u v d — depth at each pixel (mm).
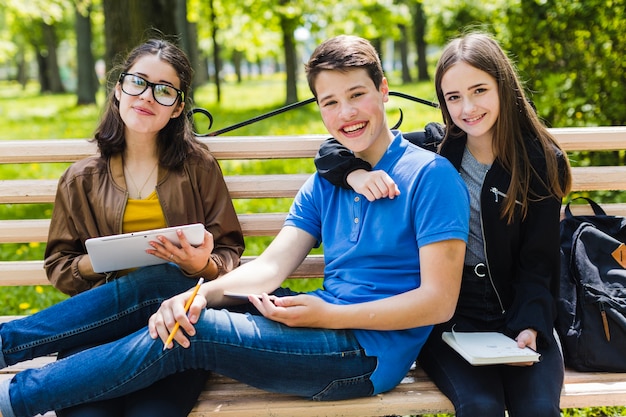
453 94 2410
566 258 2566
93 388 2037
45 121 15750
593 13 4969
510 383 2199
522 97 2430
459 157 2520
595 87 5062
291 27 16688
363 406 2166
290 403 2188
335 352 2129
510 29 5586
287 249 2436
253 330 2104
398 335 2188
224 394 2260
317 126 11531
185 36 15406
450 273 2133
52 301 4383
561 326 2439
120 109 2549
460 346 2168
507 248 2395
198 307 2080
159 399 2080
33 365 2574
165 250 2264
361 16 16594
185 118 2658
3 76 63844
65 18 31062
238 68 37688
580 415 3041
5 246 5613
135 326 2357
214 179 2680
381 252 2246
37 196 2803
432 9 9727
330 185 2436
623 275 2453
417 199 2203
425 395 2219
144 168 2629
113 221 2543
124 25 6305
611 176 2865
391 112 12516
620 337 2359
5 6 12531
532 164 2377
